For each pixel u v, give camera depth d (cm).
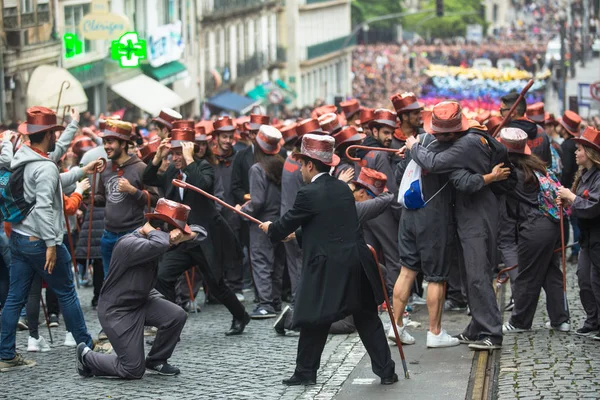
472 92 10525
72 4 5422
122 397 1245
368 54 13450
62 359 1464
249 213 1775
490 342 1391
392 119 1714
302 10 10519
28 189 1401
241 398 1229
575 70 7800
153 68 6444
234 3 8469
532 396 1172
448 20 16225
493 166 1366
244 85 8856
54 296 1716
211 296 1942
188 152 1597
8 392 1277
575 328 1552
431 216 1394
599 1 7756
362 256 1227
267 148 1775
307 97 10819
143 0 6319
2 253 1599
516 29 16300
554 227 1495
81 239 1858
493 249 1398
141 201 1659
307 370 1275
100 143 2131
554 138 2642
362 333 1265
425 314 1725
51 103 4466
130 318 1327
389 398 1207
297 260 1744
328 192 1227
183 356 1473
